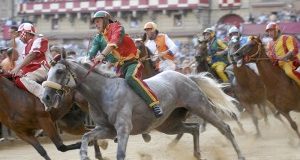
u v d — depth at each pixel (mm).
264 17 29359
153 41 13898
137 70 9453
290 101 13375
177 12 35500
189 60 19625
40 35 11047
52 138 10523
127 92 9273
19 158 12953
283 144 13625
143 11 36094
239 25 28672
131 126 9219
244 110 16641
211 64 15891
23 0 38562
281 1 32656
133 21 36562
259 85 14781
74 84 9070
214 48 15883
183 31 35188
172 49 13695
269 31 13688
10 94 10445
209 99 10555
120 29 9305
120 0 36406
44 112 10438
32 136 10688
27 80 10453
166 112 9891
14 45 11258
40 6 38094
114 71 9695
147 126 9586
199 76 10578
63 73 8906
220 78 15781
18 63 11234
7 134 15344
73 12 37312
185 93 10180
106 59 9555
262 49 13508
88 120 11766
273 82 13414
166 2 35562
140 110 9383
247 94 14820
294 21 26094
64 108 10641
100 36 9492
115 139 10305
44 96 8844
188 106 10234
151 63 12922
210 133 16125
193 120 13828
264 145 13500
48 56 10945
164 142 14648
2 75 10453
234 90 15055
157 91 9711
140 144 14375
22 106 10414
